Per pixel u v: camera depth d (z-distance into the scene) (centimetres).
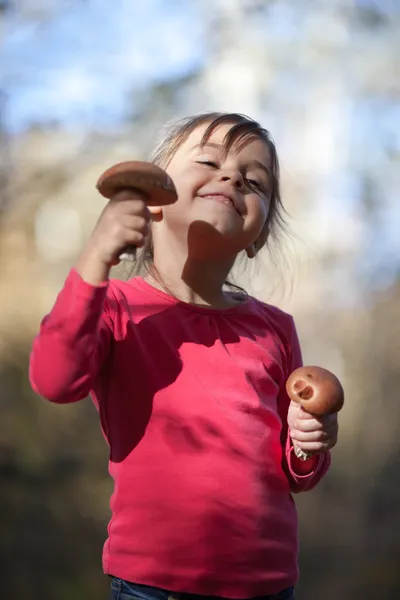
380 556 1028
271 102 1747
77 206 1500
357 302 1759
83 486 1120
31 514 1035
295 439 228
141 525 216
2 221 1470
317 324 1738
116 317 229
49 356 206
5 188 1466
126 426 222
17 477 1127
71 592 892
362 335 1731
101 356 221
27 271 1472
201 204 234
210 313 239
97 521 1041
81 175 1505
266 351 241
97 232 207
